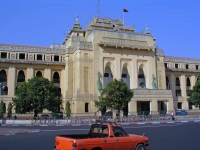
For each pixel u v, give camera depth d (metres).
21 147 19.25
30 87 53.88
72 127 39.34
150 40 74.50
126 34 71.81
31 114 64.25
